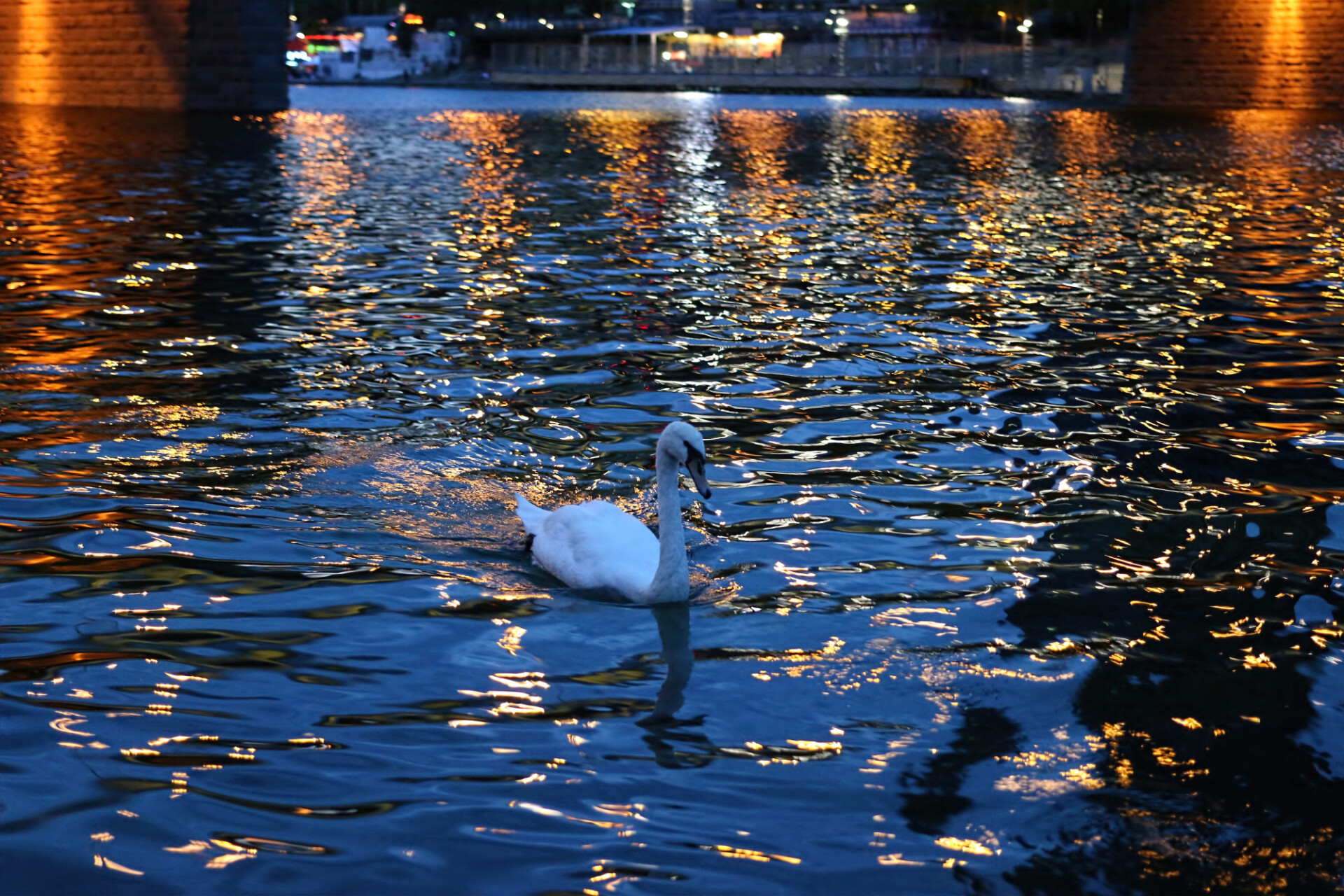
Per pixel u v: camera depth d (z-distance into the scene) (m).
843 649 6.14
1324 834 4.62
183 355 12.13
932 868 4.39
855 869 4.38
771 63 91.94
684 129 50.47
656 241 20.86
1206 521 7.90
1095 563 7.24
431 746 5.18
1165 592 6.84
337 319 14.04
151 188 27.44
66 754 5.07
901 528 7.80
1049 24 93.31
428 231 21.64
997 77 85.12
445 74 104.56
